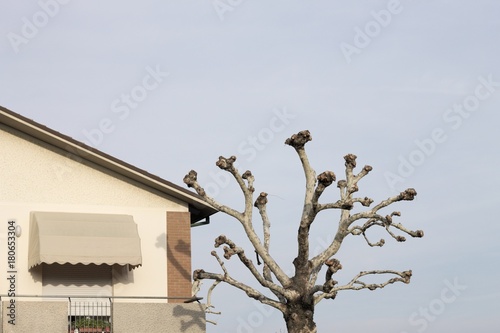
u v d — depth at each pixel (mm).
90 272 28734
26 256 28109
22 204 28484
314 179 26141
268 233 27828
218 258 25828
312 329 25656
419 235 25156
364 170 26469
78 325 26953
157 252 29531
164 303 27250
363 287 26141
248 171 27141
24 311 25750
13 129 28953
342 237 26016
